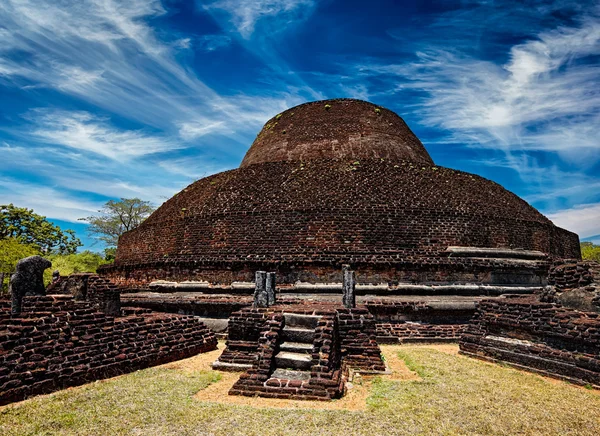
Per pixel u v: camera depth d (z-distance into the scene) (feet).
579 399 22.68
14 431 17.24
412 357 32.99
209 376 26.94
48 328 24.95
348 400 21.99
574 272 33.91
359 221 51.26
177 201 69.21
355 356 28.37
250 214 54.44
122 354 28.25
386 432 17.57
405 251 49.62
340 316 29.14
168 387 24.03
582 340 26.66
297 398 22.15
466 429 18.10
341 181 58.49
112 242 139.54
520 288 48.14
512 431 18.08
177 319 35.50
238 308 43.98
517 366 29.91
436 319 43.04
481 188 63.62
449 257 49.26
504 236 55.42
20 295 27.50
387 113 83.25
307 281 47.65
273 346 25.13
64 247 146.82
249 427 17.87
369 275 47.26
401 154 74.38
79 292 36.70
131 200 142.92
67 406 20.43
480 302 36.88
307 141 74.69
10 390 21.09
